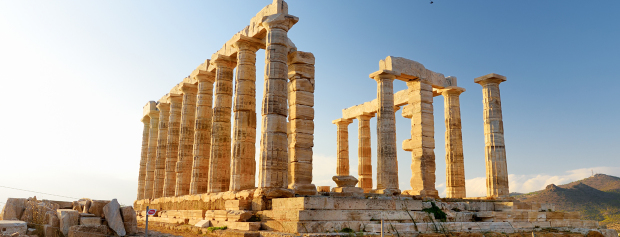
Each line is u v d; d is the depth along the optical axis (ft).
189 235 66.64
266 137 72.54
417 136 95.25
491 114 98.37
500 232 69.10
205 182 96.48
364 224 58.18
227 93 91.71
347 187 74.49
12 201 59.06
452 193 98.53
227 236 60.64
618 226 148.87
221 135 88.99
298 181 76.43
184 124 108.27
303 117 79.56
